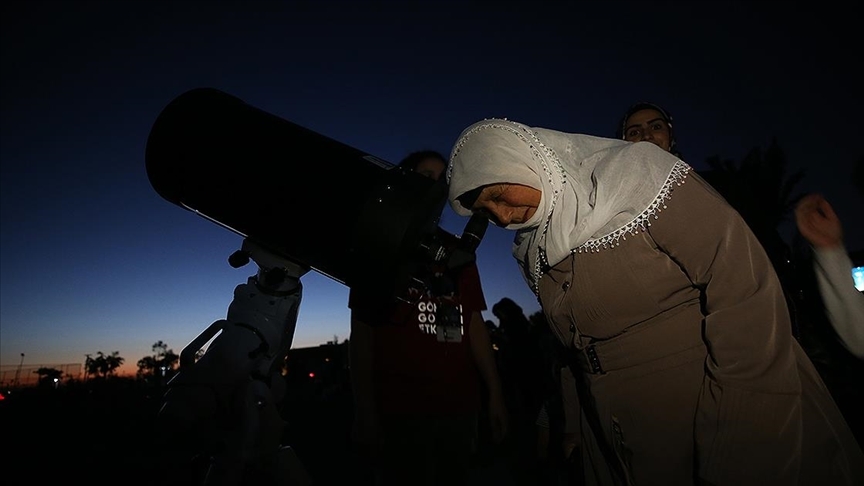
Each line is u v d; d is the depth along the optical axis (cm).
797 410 102
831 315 125
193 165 137
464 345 217
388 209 125
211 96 146
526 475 397
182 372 129
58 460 564
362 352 201
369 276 128
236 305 141
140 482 438
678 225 110
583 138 134
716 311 107
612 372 124
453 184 132
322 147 137
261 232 137
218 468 125
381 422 200
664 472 116
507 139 125
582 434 143
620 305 119
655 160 117
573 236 118
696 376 114
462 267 139
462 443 209
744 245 108
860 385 152
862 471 109
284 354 146
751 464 100
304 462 504
